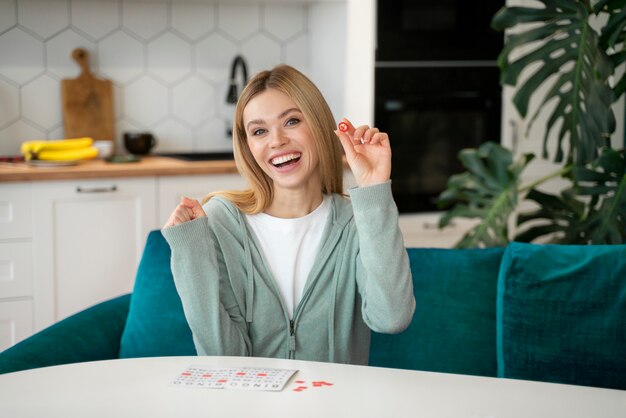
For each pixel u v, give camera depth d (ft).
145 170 10.66
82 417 3.91
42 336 6.50
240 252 5.94
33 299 10.41
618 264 5.99
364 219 5.15
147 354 6.72
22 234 10.24
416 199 12.30
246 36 12.91
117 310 7.27
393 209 5.19
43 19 11.83
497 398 4.22
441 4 12.02
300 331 5.82
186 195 10.96
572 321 5.94
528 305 6.04
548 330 5.98
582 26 7.95
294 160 5.84
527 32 8.13
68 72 12.05
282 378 4.38
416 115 12.12
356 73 11.93
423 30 11.96
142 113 12.55
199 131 12.89
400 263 5.20
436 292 6.56
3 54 11.68
